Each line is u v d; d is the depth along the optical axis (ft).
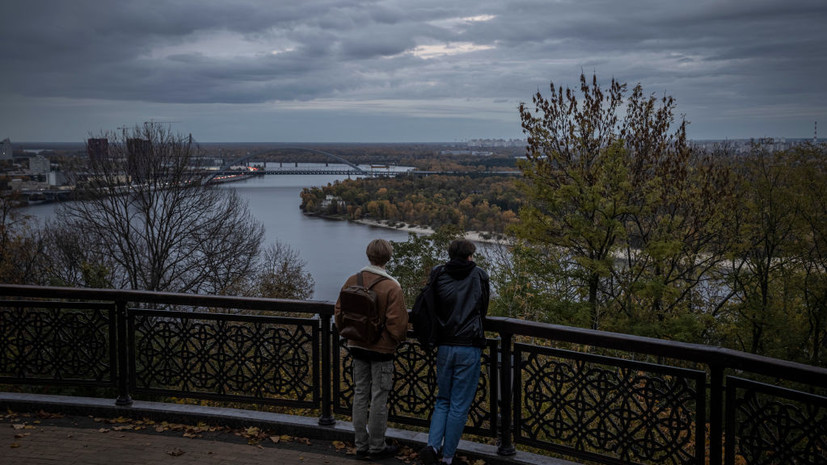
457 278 12.60
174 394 15.51
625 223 74.43
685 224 70.44
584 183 70.28
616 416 11.53
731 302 69.46
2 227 101.04
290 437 14.49
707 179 68.64
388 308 12.81
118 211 108.17
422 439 13.73
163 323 15.42
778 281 70.38
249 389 15.12
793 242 66.18
